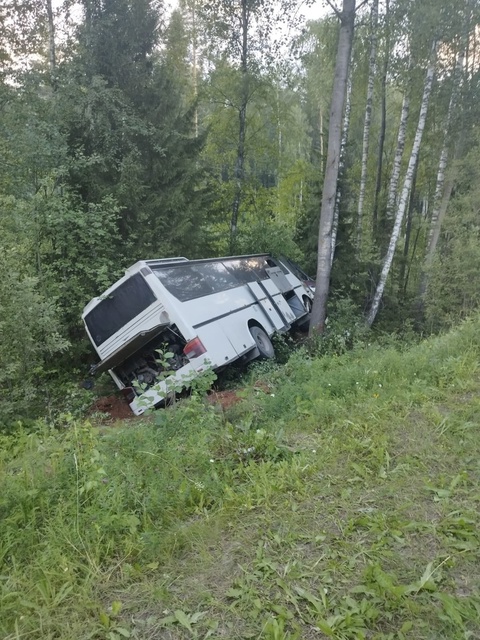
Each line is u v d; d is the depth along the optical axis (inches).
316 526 109.6
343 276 642.8
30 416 270.7
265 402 209.6
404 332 546.6
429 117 751.1
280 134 896.9
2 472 139.3
